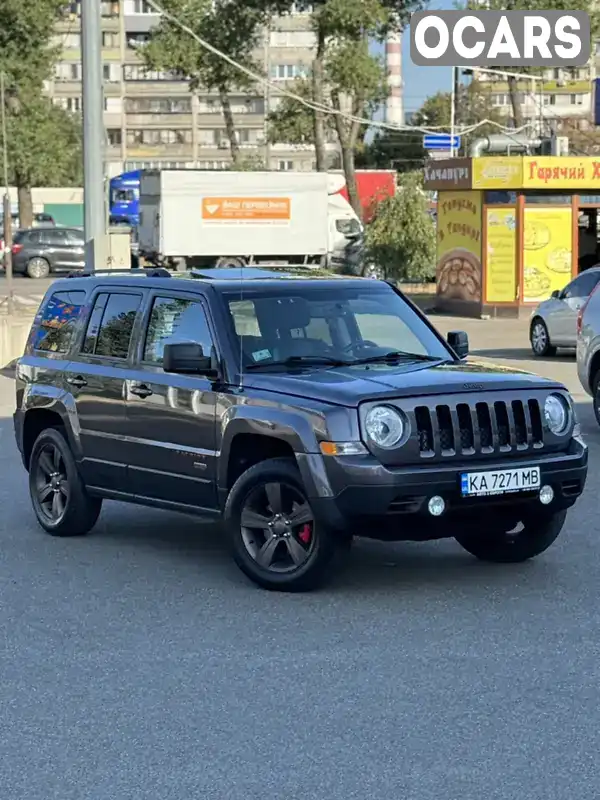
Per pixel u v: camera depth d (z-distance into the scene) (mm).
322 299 9023
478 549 9031
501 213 34312
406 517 7730
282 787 4992
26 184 67312
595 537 9828
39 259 52500
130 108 135625
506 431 8031
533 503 8086
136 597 8109
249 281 9086
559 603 7820
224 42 61500
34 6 59750
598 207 34344
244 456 8484
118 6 133125
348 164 57406
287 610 7715
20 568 8977
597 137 72688
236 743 5496
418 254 41656
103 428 9469
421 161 98625
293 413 7918
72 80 128750
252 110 134875
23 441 10477
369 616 7551
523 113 127125
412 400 7793
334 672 6492
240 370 8461
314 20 57469
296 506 8008
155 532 10266
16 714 5930
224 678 6426
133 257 42469
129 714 5902
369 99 59094
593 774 5090
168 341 9047
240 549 8258
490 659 6680
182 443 8750
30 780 5117
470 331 31094
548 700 6012
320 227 49750
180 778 5109
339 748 5414
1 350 23172
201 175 48938
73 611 7789
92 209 22516
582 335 15906
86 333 9875
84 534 10141
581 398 18531
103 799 4918
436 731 5605
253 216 49312
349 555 8578
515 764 5199
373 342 8961
